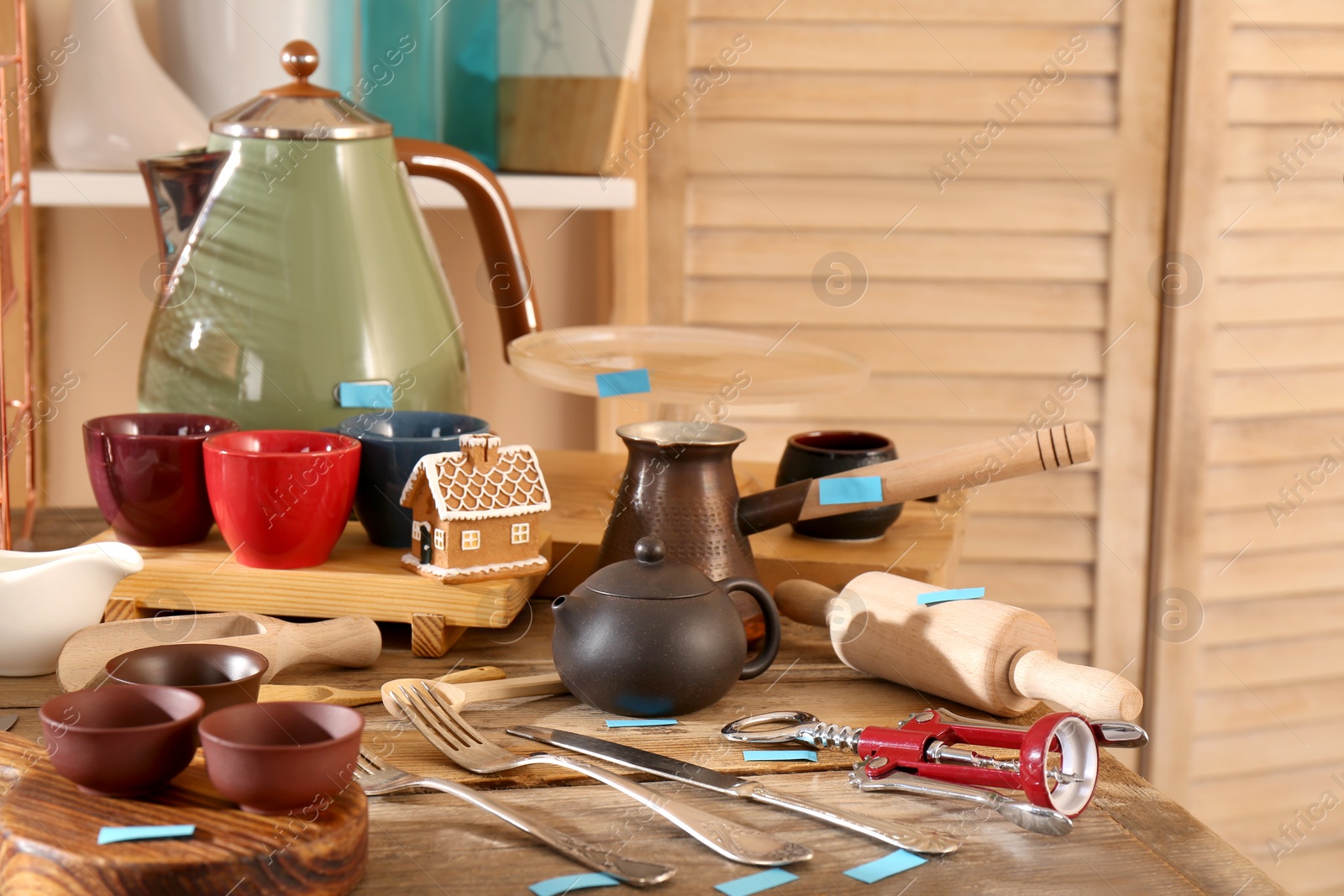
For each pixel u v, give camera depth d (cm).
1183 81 145
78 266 122
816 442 94
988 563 158
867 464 86
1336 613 166
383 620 74
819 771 59
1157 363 153
